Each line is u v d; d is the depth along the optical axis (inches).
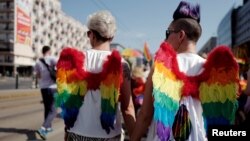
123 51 607.5
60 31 3927.2
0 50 2970.0
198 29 83.1
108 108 93.2
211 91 79.1
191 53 82.9
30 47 3198.8
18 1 2763.3
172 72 77.5
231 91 78.7
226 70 78.9
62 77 95.3
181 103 78.7
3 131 292.5
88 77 95.0
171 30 84.2
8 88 1006.4
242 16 3826.3
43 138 259.6
